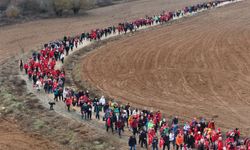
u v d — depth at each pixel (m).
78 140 45.91
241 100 60.69
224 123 52.44
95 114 52.34
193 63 77.19
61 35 101.00
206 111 56.44
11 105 56.41
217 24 105.00
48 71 62.53
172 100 60.56
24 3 130.50
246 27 100.88
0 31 110.38
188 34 96.19
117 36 94.00
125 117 48.47
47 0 129.75
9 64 75.81
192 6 121.50
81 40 88.00
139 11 127.31
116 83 67.31
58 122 50.25
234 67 74.88
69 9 126.12
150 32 98.06
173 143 43.75
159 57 80.38
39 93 59.62
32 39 99.44
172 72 72.62
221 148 40.88
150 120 46.53
